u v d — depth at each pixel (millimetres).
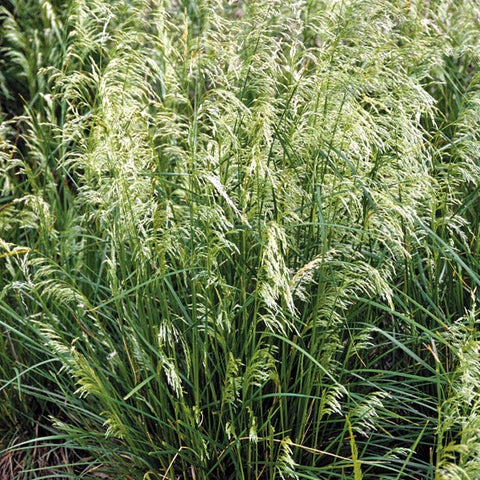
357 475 2381
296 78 3352
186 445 3137
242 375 3049
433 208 3359
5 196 4484
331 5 3518
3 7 5008
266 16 3559
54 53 4871
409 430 3254
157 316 3121
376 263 3271
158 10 3789
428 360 3309
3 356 3576
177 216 3312
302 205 3141
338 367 3223
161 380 3080
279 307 2791
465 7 4430
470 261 3418
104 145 3051
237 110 3287
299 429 3033
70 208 3934
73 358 3029
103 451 3201
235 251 3094
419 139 3346
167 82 3602
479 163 3645
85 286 3779
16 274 3760
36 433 3611
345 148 3143
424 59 3771
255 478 3062
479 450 2463
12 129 4902
